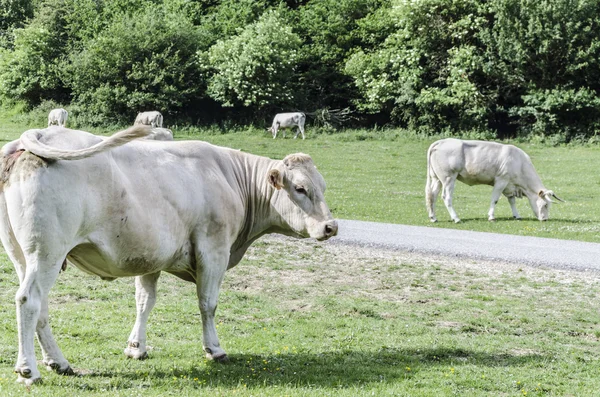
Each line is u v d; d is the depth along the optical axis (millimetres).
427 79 52125
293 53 51781
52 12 56500
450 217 23172
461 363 8680
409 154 40219
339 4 56125
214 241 7898
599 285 13711
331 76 54562
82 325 9336
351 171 33688
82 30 55938
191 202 7648
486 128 48656
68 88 54250
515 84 49750
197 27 57094
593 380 8312
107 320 9695
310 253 15602
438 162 22250
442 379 7961
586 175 33750
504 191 22859
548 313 11539
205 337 8086
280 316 10570
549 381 8164
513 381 8039
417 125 50406
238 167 8469
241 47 51938
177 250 7656
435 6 50531
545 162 37781
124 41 52156
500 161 22469
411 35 52312
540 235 19750
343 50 54938
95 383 7066
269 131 48281
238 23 57625
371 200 25781
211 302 7980
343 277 13625
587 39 47562
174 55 52500
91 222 6797
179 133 47312
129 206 7023
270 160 8672
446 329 10305
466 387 7789
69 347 8359
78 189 6645
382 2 56500
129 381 7238
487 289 13125
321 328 9953
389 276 13852
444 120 49656
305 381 7664
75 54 53000
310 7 58844
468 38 51562
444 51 51719
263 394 6996
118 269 7215
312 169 8352
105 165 6867
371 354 8852
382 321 10539
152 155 7539
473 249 16453
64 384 6906
